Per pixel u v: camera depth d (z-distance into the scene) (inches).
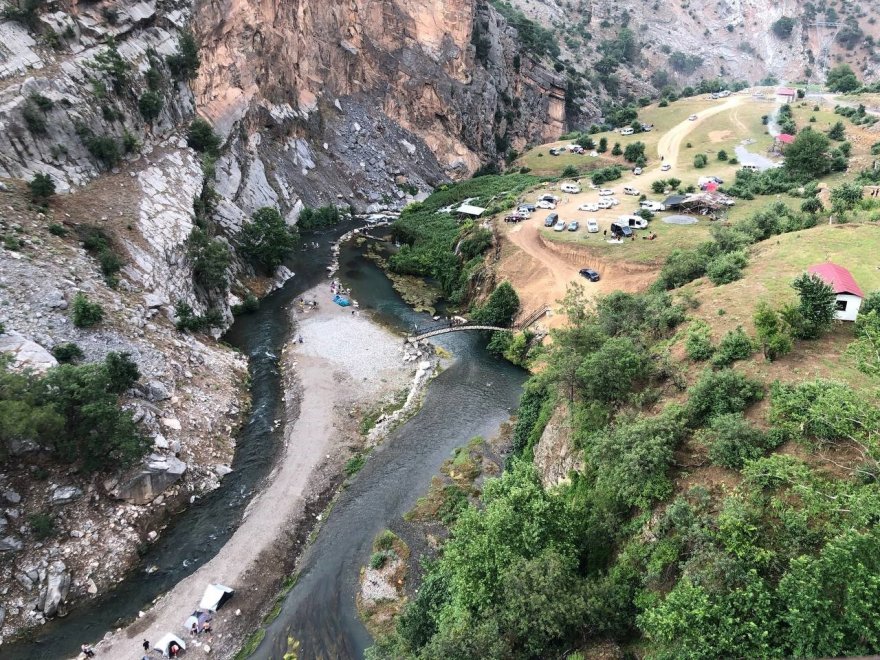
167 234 2395.4
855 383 1135.0
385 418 1983.3
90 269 1953.7
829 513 859.4
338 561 1432.1
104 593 1293.1
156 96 2896.2
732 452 1039.0
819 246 1790.1
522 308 2605.8
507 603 951.0
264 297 2896.2
